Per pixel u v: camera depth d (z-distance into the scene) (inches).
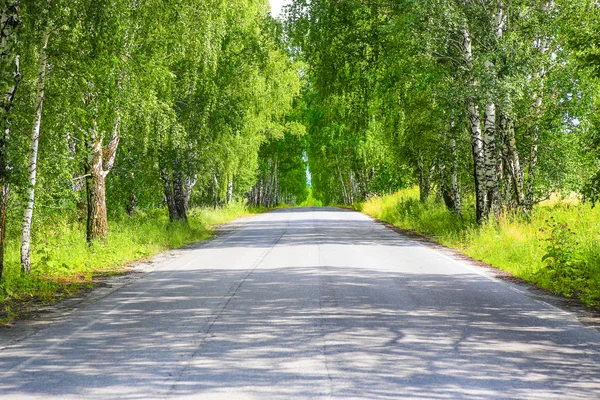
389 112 863.7
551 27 762.8
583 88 809.5
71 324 302.4
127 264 582.2
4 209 426.0
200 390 192.4
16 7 394.9
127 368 218.7
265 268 517.3
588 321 298.0
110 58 492.7
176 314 321.7
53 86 502.3
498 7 777.6
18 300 381.7
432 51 719.1
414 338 261.3
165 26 611.8
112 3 477.1
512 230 646.5
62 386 198.5
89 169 665.0
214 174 1526.8
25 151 461.4
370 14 783.7
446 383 198.5
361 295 372.5
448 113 831.1
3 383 202.7
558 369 215.3
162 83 616.7
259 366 219.1
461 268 509.4
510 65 718.5
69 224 784.9
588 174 841.5
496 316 309.4
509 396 186.1
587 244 522.0
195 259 610.9
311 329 279.1
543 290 393.7
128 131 673.0
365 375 207.3
